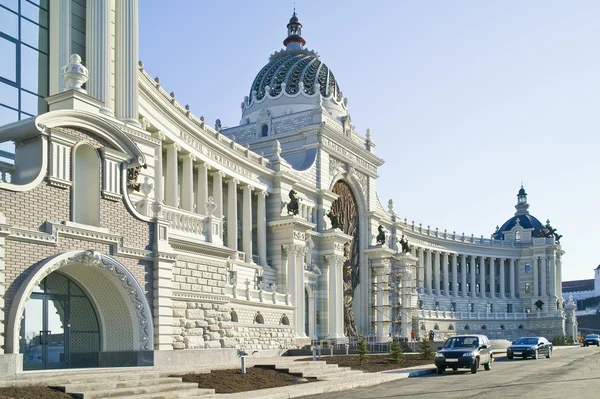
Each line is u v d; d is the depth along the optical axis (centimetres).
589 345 11112
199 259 3638
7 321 2511
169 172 5878
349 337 8756
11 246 2566
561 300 15212
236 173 7181
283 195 7919
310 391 2881
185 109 6150
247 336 5400
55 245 2736
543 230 15175
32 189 2689
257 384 3028
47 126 2770
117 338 3119
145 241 3188
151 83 5200
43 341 2861
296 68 10294
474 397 2641
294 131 8956
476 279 15038
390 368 4625
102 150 3028
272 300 6162
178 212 3591
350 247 9512
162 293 3198
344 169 9394
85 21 4066
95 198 2986
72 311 3028
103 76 3991
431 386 3241
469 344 4419
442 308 13350
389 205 11312
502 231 15762
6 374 2389
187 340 3438
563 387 3062
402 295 10481
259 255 7462
